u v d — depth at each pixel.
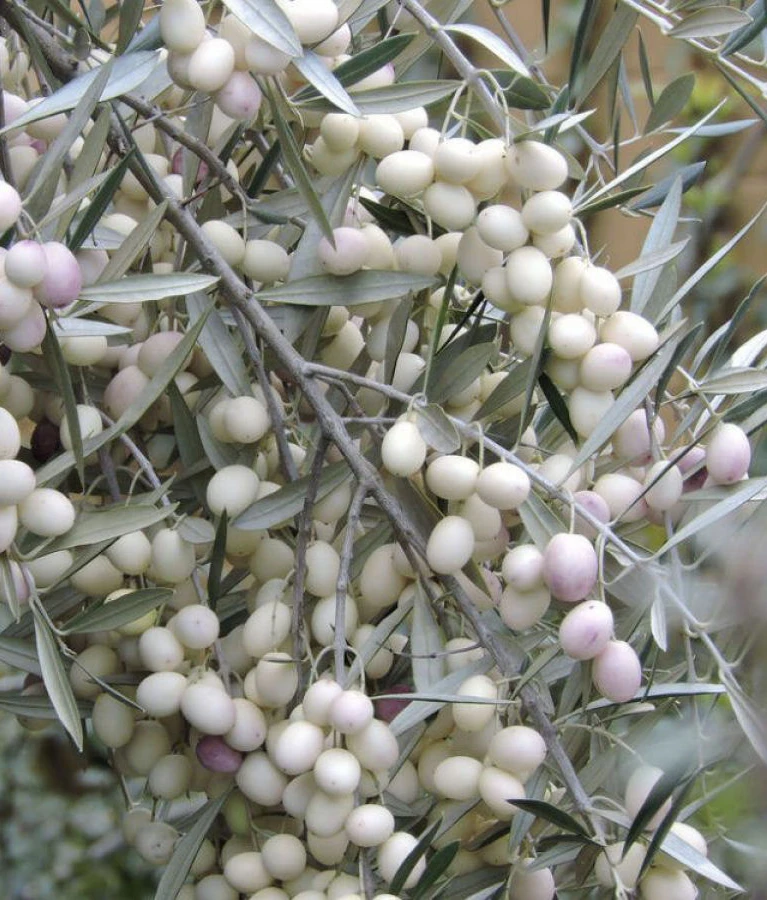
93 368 0.60
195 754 0.57
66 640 0.58
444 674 0.51
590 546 0.48
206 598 0.54
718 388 0.54
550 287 0.51
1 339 0.47
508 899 0.53
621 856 0.47
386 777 0.50
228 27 0.50
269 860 0.51
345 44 0.53
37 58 0.54
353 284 0.54
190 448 0.56
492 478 0.49
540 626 0.59
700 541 0.54
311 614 0.55
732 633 0.53
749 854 0.52
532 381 0.49
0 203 0.44
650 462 0.55
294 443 0.60
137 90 0.57
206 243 0.54
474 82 0.53
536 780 0.53
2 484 0.46
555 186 0.51
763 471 0.59
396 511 0.51
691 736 0.53
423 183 0.52
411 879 0.50
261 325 0.53
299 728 0.49
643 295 0.57
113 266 0.50
